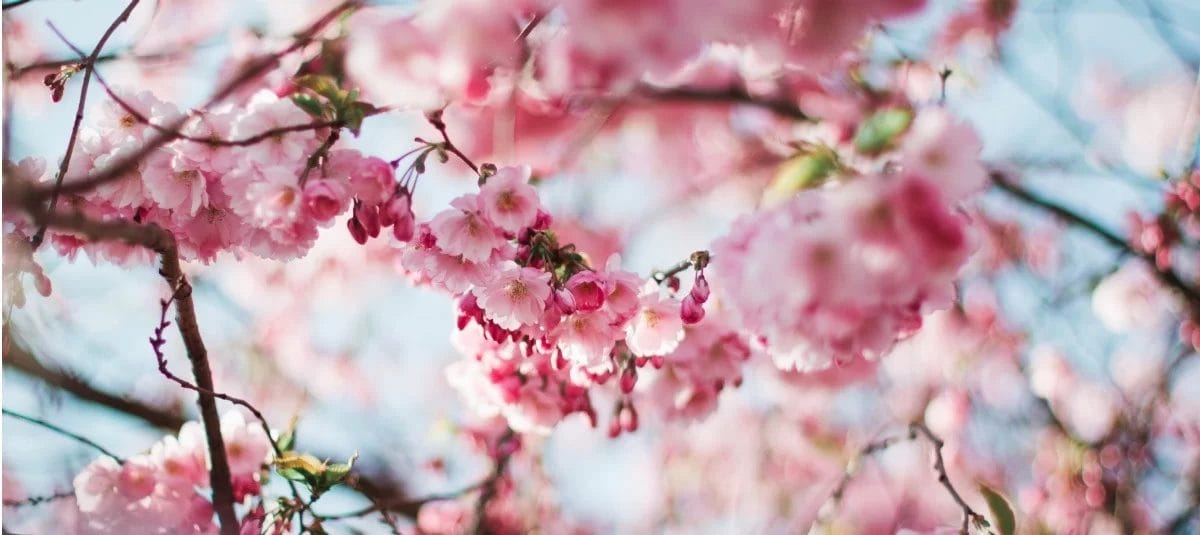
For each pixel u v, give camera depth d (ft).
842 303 4.66
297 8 5.83
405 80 4.80
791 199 4.71
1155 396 6.74
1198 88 5.97
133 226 4.80
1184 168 5.95
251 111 4.91
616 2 4.51
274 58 5.06
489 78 4.83
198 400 5.16
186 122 4.95
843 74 5.66
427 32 4.75
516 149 6.40
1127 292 6.36
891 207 4.59
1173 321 6.40
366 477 6.78
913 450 7.70
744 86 5.93
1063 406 7.23
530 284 4.97
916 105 5.37
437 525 6.86
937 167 4.62
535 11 4.73
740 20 4.55
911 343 7.74
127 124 4.99
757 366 6.56
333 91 4.89
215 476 5.21
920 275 4.60
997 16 6.03
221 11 6.25
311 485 5.25
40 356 6.04
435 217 4.99
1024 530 6.77
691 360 5.47
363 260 8.62
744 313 4.86
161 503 5.29
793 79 5.76
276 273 8.90
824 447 8.32
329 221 4.89
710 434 8.95
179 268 4.98
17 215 4.80
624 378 5.26
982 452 7.68
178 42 6.25
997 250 7.18
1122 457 6.73
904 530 6.07
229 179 4.93
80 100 4.85
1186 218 5.92
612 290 5.03
